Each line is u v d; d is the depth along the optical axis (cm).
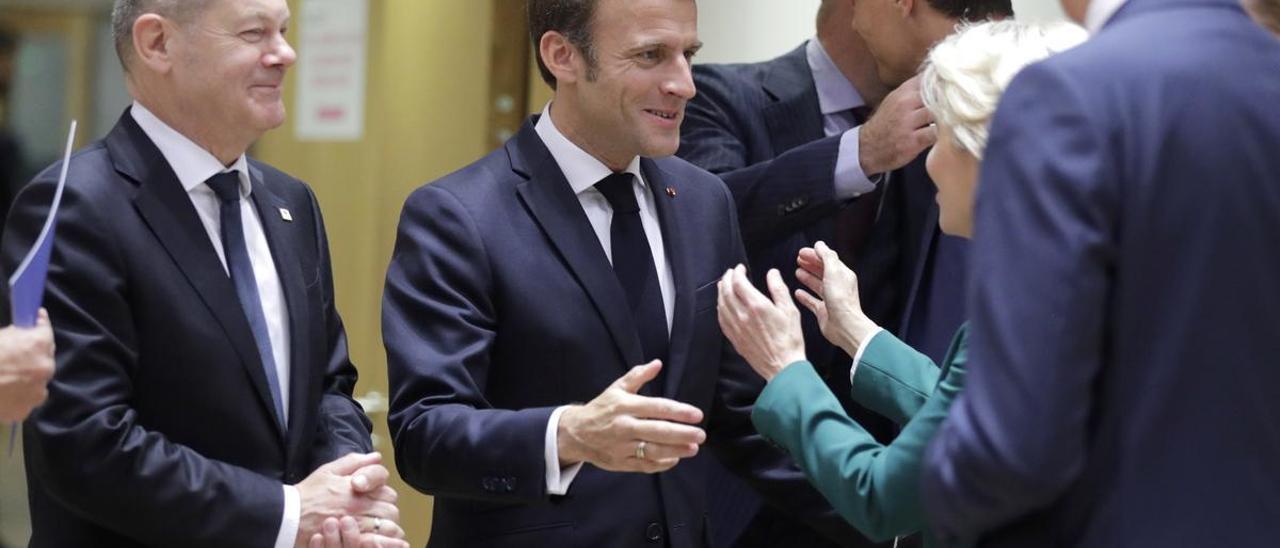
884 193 277
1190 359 140
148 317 202
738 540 278
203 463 199
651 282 231
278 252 221
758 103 290
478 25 418
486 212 224
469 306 219
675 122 227
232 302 208
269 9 212
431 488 216
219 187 214
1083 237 137
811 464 180
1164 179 140
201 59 208
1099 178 139
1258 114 144
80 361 195
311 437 220
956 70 167
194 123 211
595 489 224
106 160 207
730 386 245
